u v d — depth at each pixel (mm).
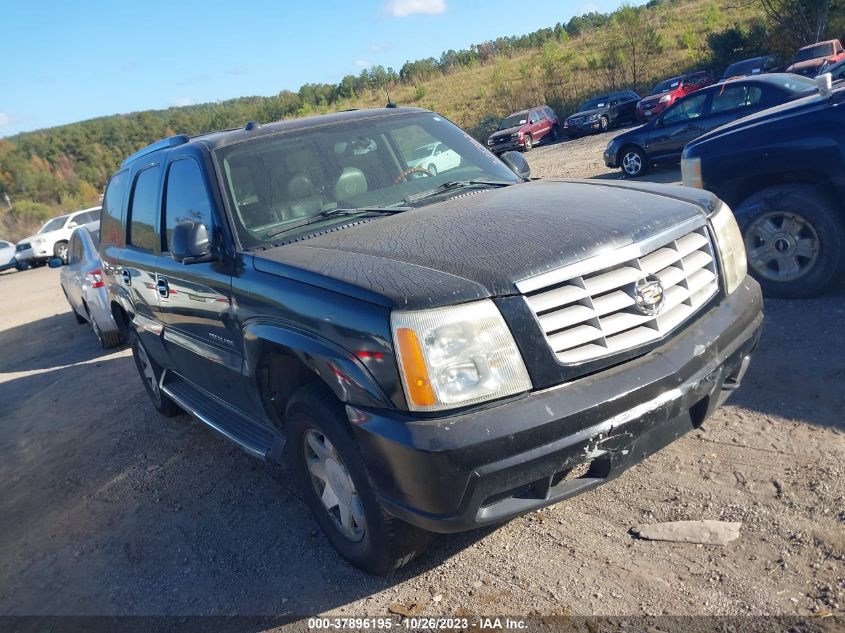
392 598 3094
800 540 2926
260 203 3740
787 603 2621
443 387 2559
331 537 3406
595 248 2812
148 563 3855
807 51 25453
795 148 5285
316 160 3961
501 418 2555
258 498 4289
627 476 3633
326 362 2850
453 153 4363
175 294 4270
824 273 5285
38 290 18500
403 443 2562
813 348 4570
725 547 2986
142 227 4867
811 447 3535
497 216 3271
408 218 3520
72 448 5973
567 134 29641
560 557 3141
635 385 2721
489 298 2621
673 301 2979
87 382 7992
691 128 13883
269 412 3656
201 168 3924
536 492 2709
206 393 4711
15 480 5609
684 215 3199
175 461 5148
